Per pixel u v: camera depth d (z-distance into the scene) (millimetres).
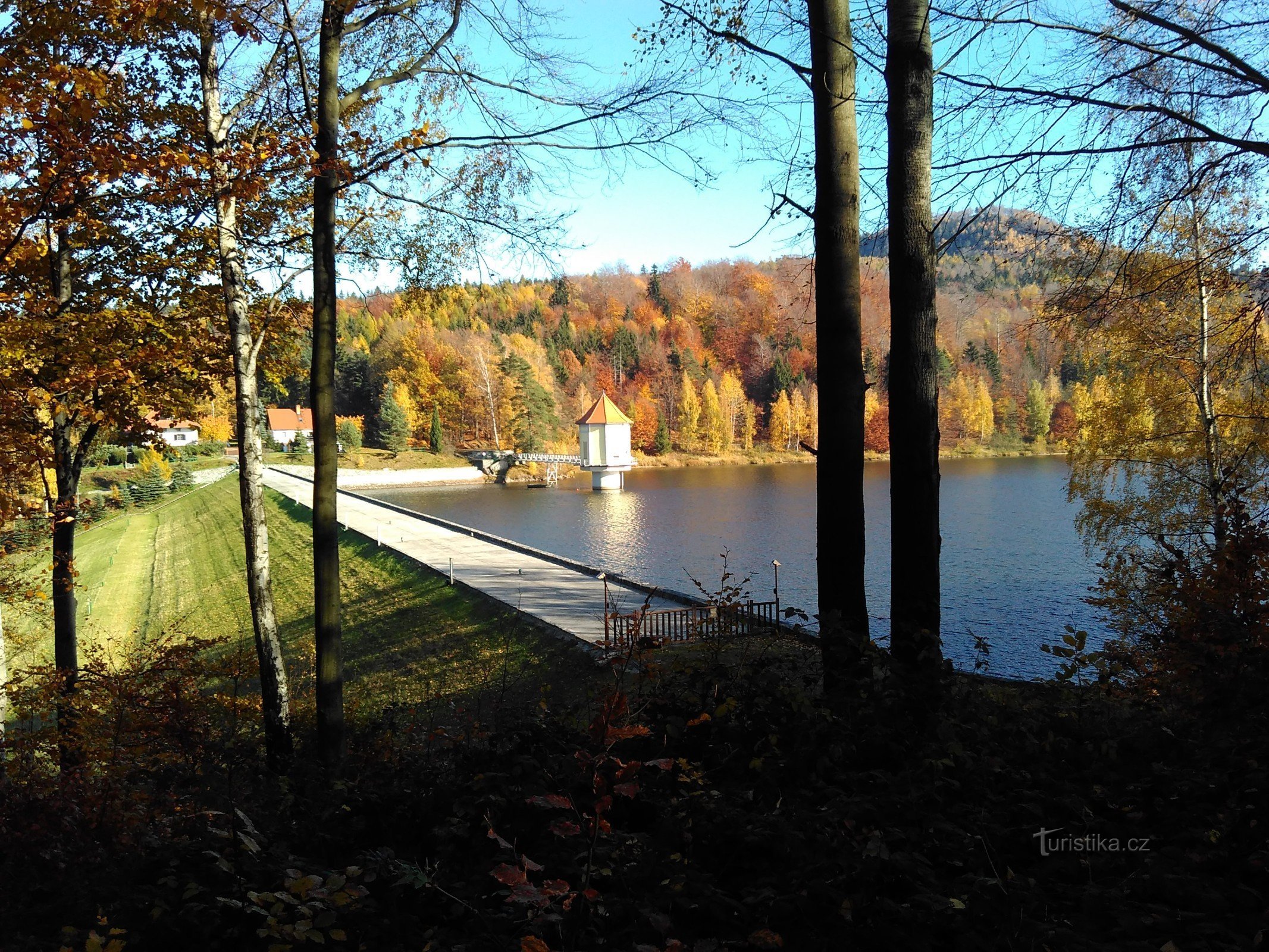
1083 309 6844
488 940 2682
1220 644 4512
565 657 14875
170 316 10445
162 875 3500
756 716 4277
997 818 3227
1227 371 8164
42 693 8234
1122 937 2518
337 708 8430
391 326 95562
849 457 5992
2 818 4695
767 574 28125
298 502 44656
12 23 6391
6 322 7637
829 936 2650
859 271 6062
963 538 33156
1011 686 7281
